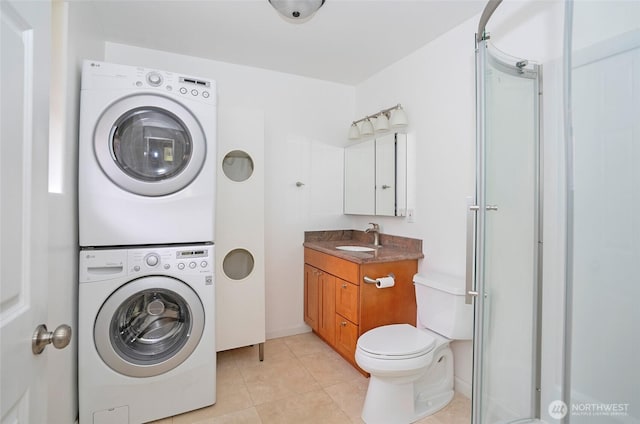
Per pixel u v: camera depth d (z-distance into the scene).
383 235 2.69
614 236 1.22
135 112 1.61
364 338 1.77
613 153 1.21
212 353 1.76
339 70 2.79
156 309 1.73
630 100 1.15
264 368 2.24
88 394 1.51
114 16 1.99
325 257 2.51
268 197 2.79
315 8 1.79
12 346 0.59
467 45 1.97
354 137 2.96
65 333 0.71
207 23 2.07
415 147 2.38
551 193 1.54
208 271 1.75
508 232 1.49
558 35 1.51
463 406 1.84
